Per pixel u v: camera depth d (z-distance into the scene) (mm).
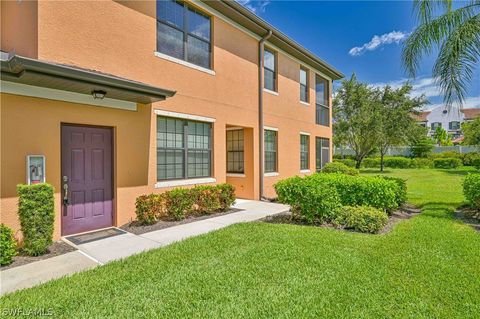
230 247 5152
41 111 5395
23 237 4855
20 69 4504
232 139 11875
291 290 3553
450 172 25906
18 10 5961
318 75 16047
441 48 8164
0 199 4875
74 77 4965
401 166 33375
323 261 4473
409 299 3354
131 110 6902
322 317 2998
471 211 8320
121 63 6680
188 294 3441
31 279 3910
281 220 7629
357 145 26438
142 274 3996
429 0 8156
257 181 11180
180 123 8281
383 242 5453
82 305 3203
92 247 5246
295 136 13703
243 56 10523
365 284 3721
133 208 6957
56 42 5590
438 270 4152
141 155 7117
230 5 9156
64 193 5867
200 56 8891
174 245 5258
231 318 2967
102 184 6527
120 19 6684
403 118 25062
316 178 7969
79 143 6145
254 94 11070
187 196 7527
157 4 7625
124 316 2994
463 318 2979
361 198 7625
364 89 25016
